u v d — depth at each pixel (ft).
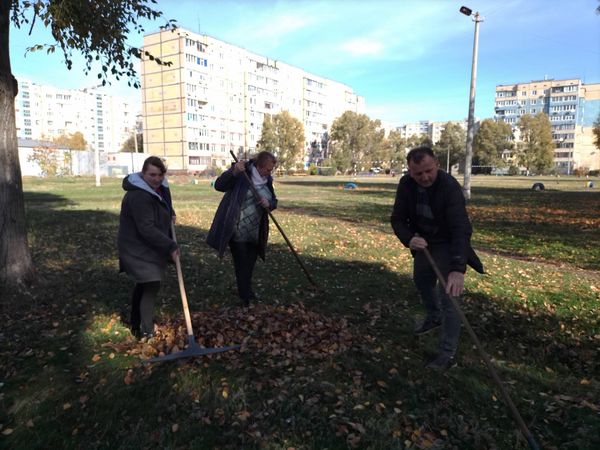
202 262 23.79
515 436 9.27
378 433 9.22
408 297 18.16
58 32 20.30
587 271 24.26
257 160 16.08
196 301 17.33
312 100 358.64
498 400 10.58
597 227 40.91
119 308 16.47
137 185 12.50
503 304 17.39
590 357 13.08
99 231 34.30
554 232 38.06
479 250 30.17
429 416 9.90
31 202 60.39
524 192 97.66
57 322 14.92
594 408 10.18
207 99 259.19
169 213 13.53
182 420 9.67
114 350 12.94
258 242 16.47
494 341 14.03
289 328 14.23
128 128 403.54
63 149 197.67
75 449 8.84
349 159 300.40
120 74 23.90
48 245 28.25
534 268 23.82
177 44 239.71
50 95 364.58
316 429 9.37
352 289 19.06
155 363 12.00
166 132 255.29
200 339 13.28
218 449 8.76
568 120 396.78
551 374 11.97
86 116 377.91
